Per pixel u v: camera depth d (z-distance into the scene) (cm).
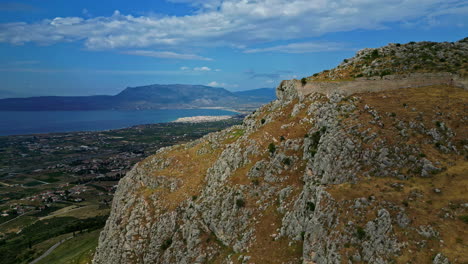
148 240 8800
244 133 10525
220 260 6850
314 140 7219
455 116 6322
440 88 7444
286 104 9512
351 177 5838
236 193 7625
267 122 9394
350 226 4928
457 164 5469
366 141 6259
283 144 7894
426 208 4809
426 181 5316
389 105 7062
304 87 9119
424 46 9619
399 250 4466
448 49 9125
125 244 8931
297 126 8131
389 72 8406
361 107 7238
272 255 5994
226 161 8831
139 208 9744
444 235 4403
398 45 10175
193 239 7700
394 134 6206
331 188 5666
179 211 8856
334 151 6397
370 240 4688
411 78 7819
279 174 7412
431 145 5919
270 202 7044
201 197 8706
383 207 4941
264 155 8075
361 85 8056
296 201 6369
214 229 7562
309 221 5578
